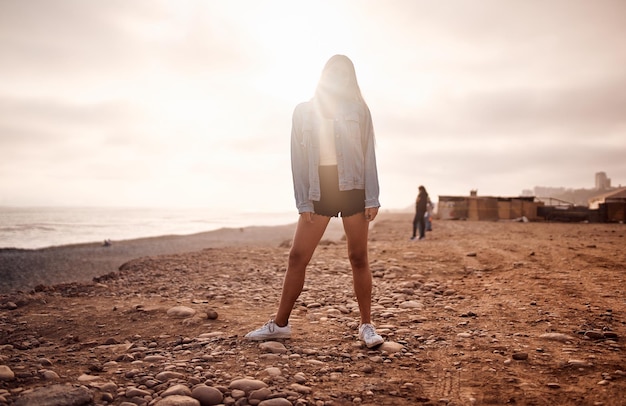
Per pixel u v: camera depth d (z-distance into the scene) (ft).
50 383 8.50
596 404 7.60
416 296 18.60
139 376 9.00
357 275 11.46
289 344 11.32
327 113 10.86
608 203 104.22
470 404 7.77
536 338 11.85
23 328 14.29
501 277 22.57
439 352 10.82
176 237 113.60
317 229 11.10
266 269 27.32
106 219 324.19
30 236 133.69
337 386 8.59
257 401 7.73
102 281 24.66
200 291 20.84
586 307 15.39
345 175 10.62
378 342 10.95
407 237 57.00
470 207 113.09
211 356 10.23
